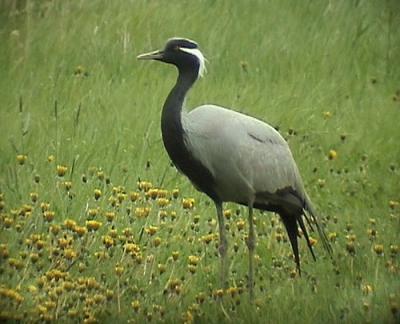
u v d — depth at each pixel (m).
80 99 16.69
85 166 14.16
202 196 13.84
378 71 19.25
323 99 17.83
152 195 12.37
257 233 13.02
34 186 13.23
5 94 16.88
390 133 16.78
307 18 20.52
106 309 10.52
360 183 15.12
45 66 18.08
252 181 11.82
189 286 11.38
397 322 10.72
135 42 19.06
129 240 11.61
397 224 13.66
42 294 10.62
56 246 11.46
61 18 19.38
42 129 15.44
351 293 11.43
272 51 19.30
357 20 20.64
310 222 13.03
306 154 15.66
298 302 11.12
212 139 11.67
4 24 18.98
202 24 19.78
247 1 20.73
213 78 18.34
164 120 11.74
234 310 10.84
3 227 11.69
